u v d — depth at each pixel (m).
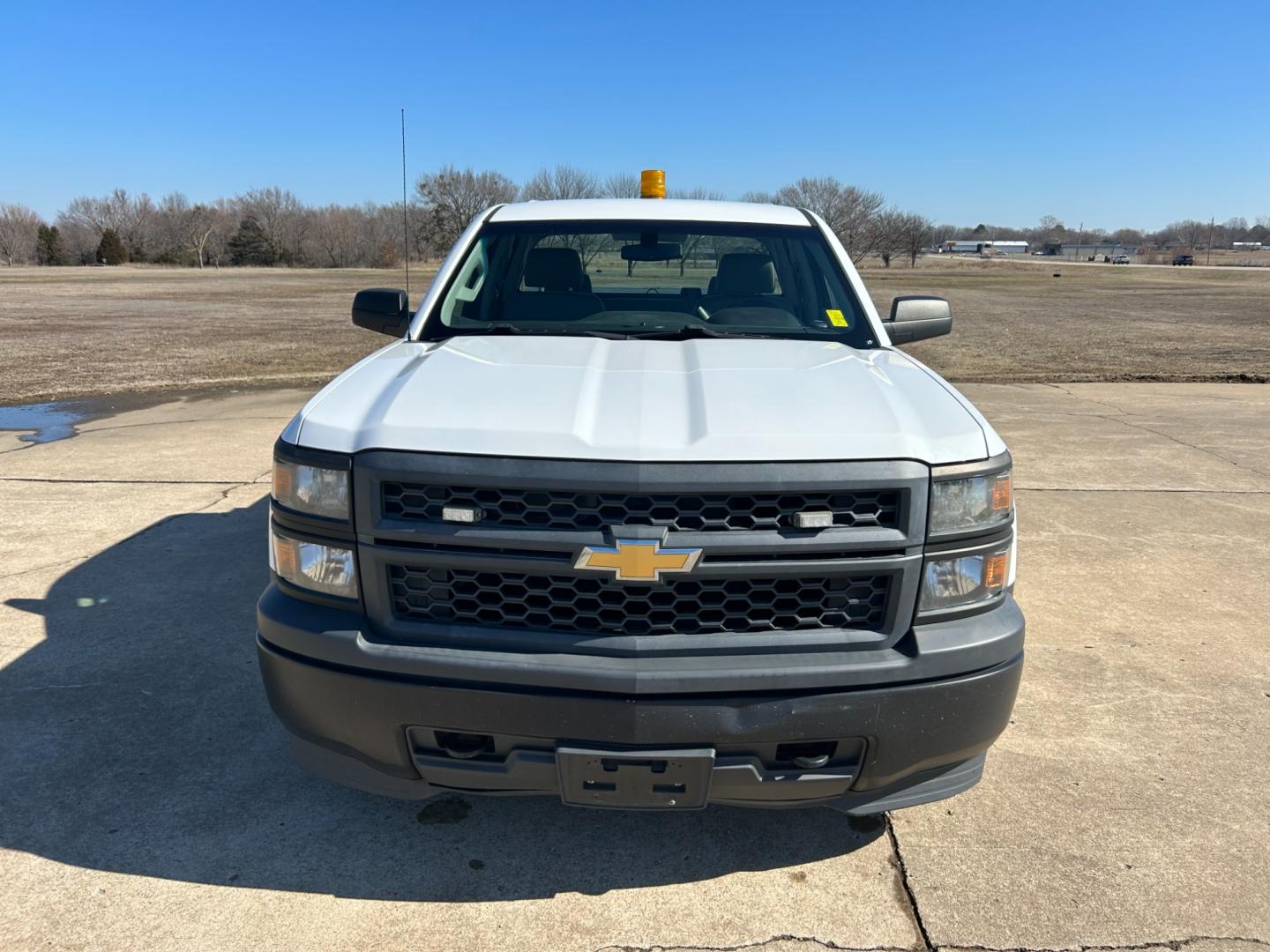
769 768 2.19
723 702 2.10
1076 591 4.71
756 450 2.11
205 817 2.78
